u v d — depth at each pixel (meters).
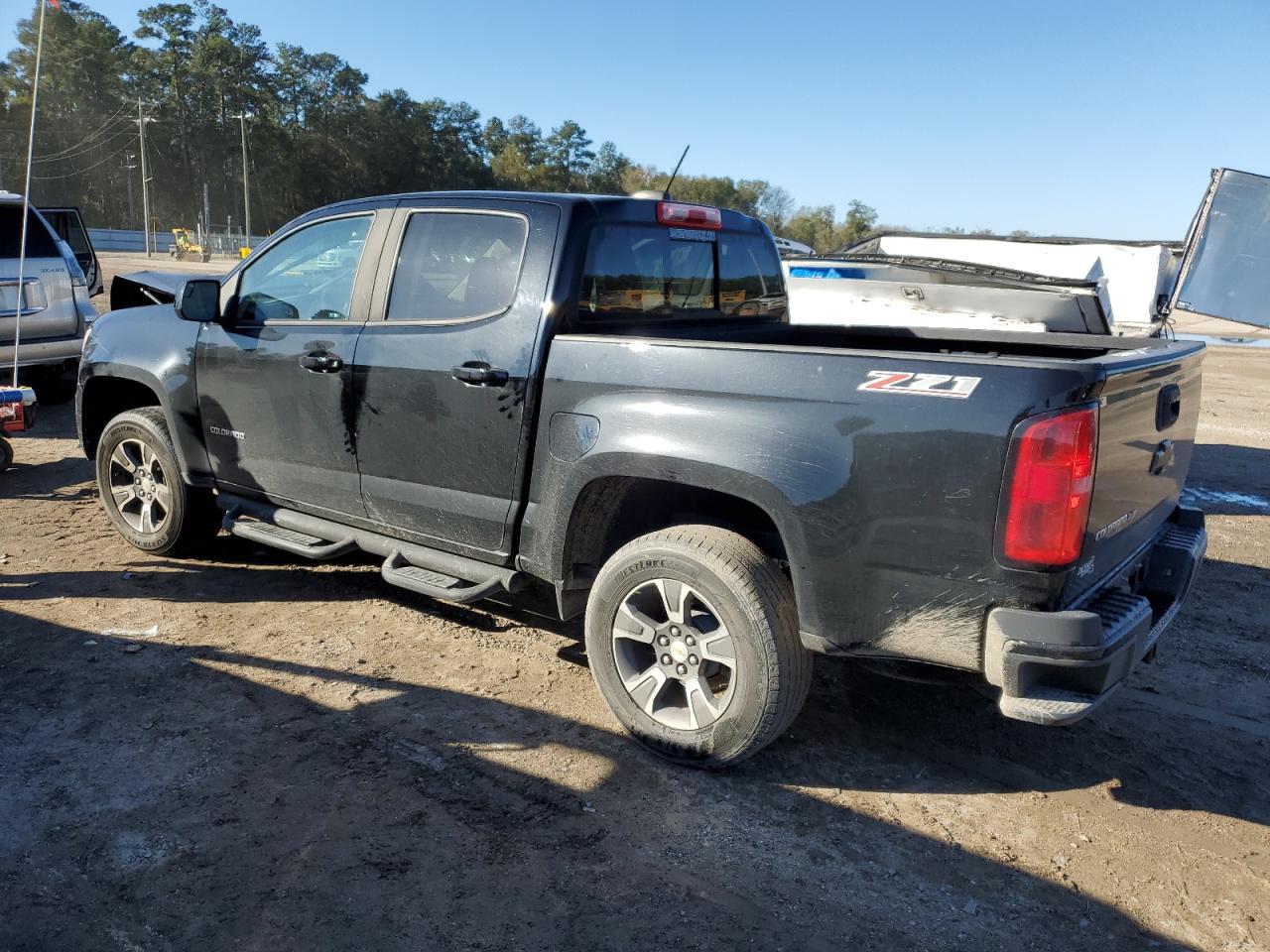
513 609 4.70
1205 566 5.77
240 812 2.93
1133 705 3.88
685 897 2.62
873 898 2.65
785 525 2.88
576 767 3.26
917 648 2.78
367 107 113.12
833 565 2.83
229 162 112.56
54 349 8.51
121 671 3.85
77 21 104.88
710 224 4.16
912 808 3.09
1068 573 2.58
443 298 3.74
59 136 103.62
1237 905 2.66
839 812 3.05
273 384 4.27
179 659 3.97
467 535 3.73
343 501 4.15
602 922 2.51
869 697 3.85
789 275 8.30
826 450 2.80
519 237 3.55
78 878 2.61
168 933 2.42
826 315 8.20
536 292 3.46
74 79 104.25
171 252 73.94
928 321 7.91
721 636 3.08
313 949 2.38
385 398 3.85
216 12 109.31
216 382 4.53
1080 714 2.55
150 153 107.25
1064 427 2.51
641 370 3.17
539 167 124.06
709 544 3.07
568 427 3.33
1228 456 9.29
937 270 7.83
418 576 3.84
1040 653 2.57
